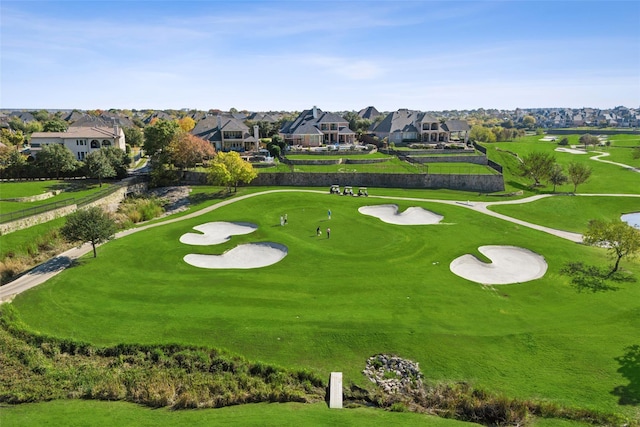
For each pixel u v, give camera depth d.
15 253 47.62
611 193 82.81
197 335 31.52
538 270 43.84
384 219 63.19
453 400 25.38
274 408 24.75
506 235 54.25
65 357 29.62
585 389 25.83
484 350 29.58
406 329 31.89
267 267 44.09
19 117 181.00
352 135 123.31
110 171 82.25
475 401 25.08
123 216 64.56
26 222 54.41
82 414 23.78
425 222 61.22
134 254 47.81
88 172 85.31
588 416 23.73
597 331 31.52
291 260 45.72
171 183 87.00
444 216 62.59
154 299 37.00
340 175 84.81
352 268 43.56
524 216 65.31
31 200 66.00
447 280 40.91
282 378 27.38
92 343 30.58
